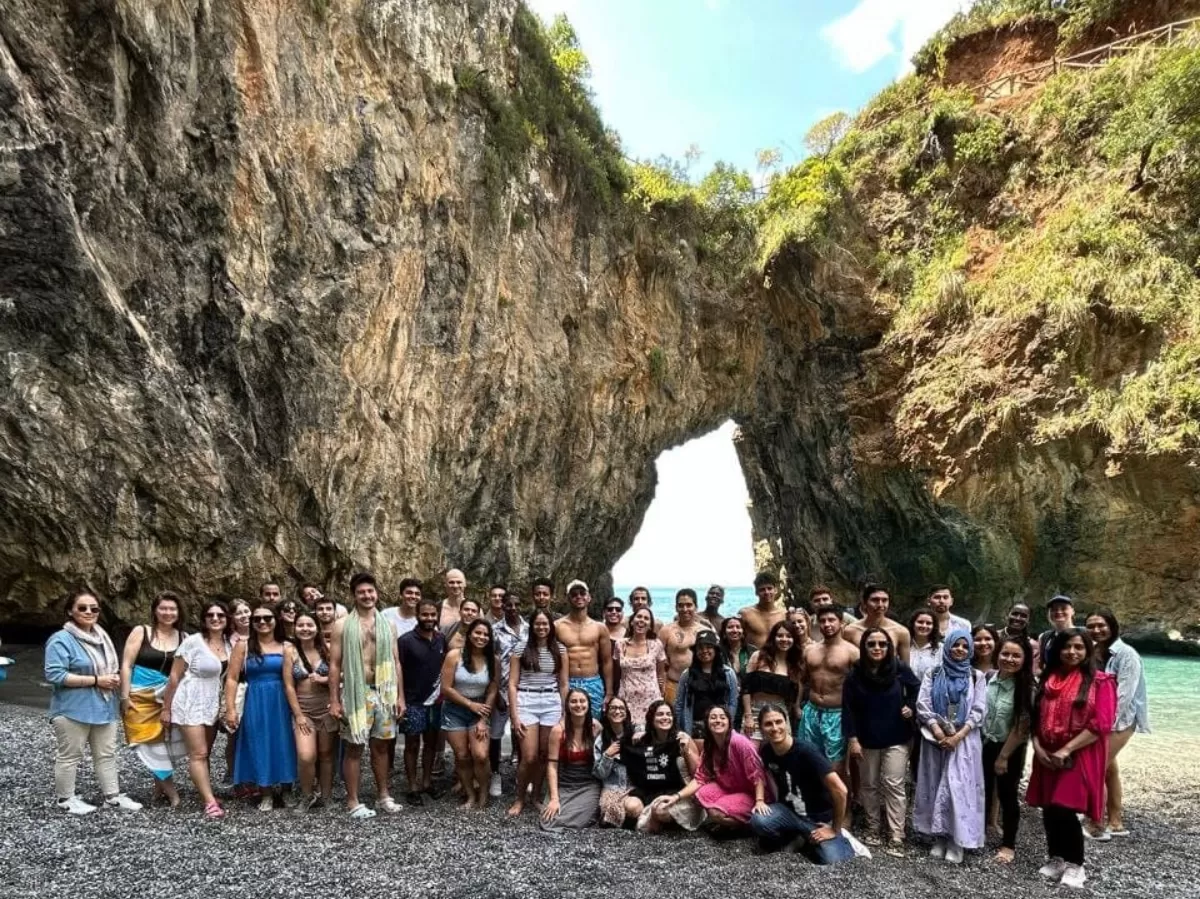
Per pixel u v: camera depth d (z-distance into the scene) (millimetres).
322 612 7902
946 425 25078
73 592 12914
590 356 24375
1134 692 7707
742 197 29906
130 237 12250
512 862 6207
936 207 28172
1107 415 21250
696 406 28656
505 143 20719
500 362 20609
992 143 27109
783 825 6668
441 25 18891
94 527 12492
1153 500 20797
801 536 32688
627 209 25891
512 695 7727
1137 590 22594
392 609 8812
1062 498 22812
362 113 16266
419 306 18047
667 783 7594
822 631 7566
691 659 8711
